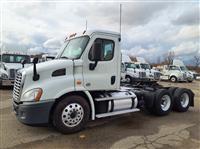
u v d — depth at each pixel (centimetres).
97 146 426
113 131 518
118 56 564
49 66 466
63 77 477
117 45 560
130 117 657
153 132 516
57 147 419
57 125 469
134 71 1950
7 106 762
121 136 484
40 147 418
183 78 2448
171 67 2603
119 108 578
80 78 494
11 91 1145
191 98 785
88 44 507
